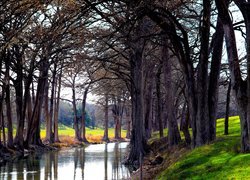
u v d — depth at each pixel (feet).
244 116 49.42
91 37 81.76
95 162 117.19
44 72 157.69
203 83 66.49
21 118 146.92
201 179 43.70
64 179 79.97
